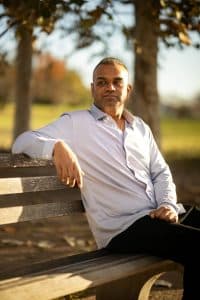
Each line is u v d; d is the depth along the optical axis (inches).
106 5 205.2
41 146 123.0
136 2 254.7
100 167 134.2
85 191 135.3
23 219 121.1
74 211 136.8
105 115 137.8
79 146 133.3
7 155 117.9
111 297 132.3
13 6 196.5
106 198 134.2
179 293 167.9
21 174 317.4
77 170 123.9
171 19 221.8
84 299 157.4
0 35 204.5
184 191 398.6
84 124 135.0
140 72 328.2
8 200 127.5
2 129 1184.2
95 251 131.6
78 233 256.8
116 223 132.0
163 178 144.2
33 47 292.0
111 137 137.0
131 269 118.3
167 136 1300.4
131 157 138.1
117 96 140.9
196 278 117.6
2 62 278.1
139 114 333.4
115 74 140.6
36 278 104.6
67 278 106.6
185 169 571.5
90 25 205.9
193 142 1104.2
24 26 204.5
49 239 239.1
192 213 143.7
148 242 125.3
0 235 240.5
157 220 128.3
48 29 202.4
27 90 429.4
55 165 122.9
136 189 136.8
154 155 148.6
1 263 191.3
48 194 278.5
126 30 249.8
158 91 333.4
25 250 215.8
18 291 97.4
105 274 112.7
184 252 119.6
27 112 433.4
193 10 215.8
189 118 2033.7
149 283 132.6
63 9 205.2
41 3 186.9
